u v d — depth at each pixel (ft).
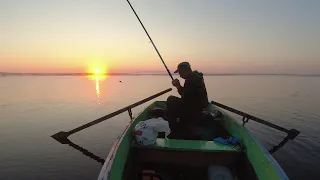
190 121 14.37
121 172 8.82
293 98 95.76
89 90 155.33
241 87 186.39
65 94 119.96
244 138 11.11
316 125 42.73
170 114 14.42
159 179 9.61
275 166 7.60
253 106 68.95
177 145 10.69
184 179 10.27
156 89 170.71
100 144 30.63
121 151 9.25
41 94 118.21
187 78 13.69
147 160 10.76
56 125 42.39
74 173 22.52
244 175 9.93
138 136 10.74
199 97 13.47
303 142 32.42
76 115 53.72
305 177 22.94
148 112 19.16
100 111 60.44
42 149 28.73
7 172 22.52
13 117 50.78
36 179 21.33
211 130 14.21
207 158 10.41
